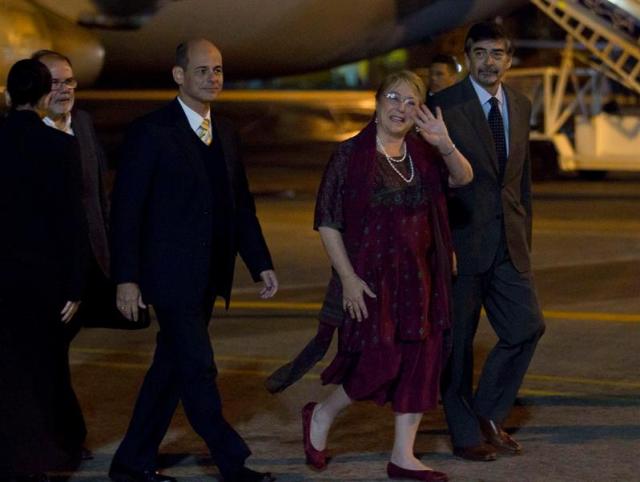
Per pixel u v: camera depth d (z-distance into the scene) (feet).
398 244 19.84
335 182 19.92
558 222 55.83
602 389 27.02
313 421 21.27
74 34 65.05
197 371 19.92
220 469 20.35
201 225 19.93
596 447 22.59
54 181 19.49
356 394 20.12
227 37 70.44
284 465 21.79
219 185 20.42
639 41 69.77
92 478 21.31
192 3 67.77
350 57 74.43
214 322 35.37
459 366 21.76
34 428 19.56
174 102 20.24
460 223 21.53
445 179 20.42
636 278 41.42
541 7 72.13
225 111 120.37
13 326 19.53
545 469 21.29
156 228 19.89
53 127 21.13
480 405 22.38
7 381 19.52
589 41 71.67
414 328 19.84
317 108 118.42
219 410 20.20
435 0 70.28
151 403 20.61
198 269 19.89
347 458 22.15
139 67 74.59
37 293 19.52
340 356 20.40
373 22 70.95
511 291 21.90
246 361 30.35
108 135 116.26
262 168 89.61
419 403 20.16
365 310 19.71
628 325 33.96
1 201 19.43
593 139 72.54
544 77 73.61
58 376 19.97
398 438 20.74
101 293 21.94
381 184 19.84
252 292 40.40
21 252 19.45
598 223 55.31
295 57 73.26
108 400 26.71
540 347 31.32
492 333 33.01
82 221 19.72
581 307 36.60
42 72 19.71
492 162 21.50
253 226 21.03
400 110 19.66
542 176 75.51
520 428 23.94
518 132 21.66
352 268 19.80
